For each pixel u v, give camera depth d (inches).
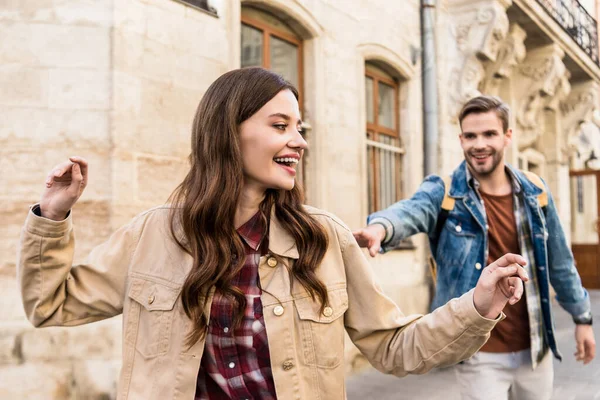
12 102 133.3
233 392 44.6
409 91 268.8
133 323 47.3
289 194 50.8
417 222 87.2
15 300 132.0
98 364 134.7
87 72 135.6
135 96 140.8
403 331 49.9
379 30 243.4
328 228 50.8
